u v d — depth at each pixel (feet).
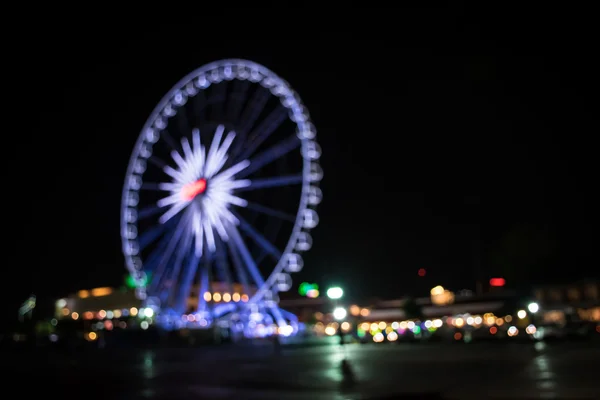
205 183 202.18
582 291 230.07
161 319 223.51
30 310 320.91
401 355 125.08
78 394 75.10
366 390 68.18
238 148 204.95
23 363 145.48
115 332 230.07
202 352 174.70
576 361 93.30
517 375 76.43
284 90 209.36
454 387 67.31
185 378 92.38
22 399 71.41
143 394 72.64
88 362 141.49
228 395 68.95
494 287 269.85
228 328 216.13
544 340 153.38
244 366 111.96
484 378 74.74
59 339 212.64
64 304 336.08
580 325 172.96
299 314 295.69
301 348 175.01
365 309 280.92
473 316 248.11
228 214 200.64
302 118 206.18
